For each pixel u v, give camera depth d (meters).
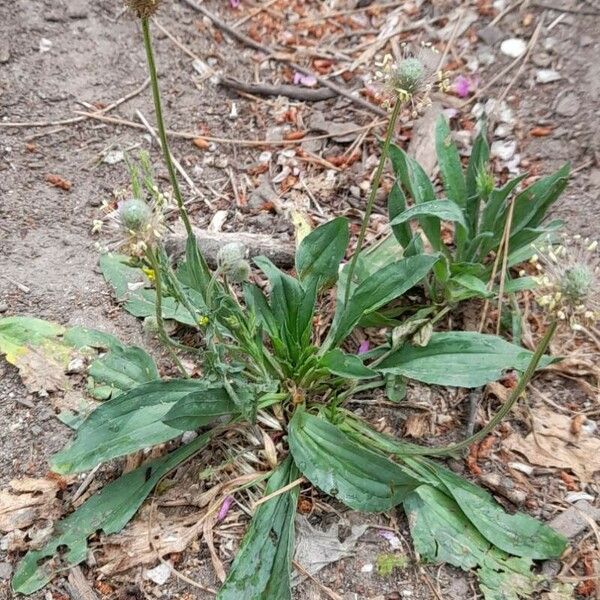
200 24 0.79
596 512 0.47
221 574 0.46
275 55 0.77
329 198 0.66
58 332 0.56
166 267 0.41
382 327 0.57
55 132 0.70
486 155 0.58
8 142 0.69
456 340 0.50
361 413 0.53
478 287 0.52
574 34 0.72
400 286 0.49
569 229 0.60
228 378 0.46
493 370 0.48
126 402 0.47
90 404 0.53
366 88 0.74
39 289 0.59
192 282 0.48
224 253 0.44
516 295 0.59
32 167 0.67
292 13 0.81
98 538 0.47
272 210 0.65
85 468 0.45
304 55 0.77
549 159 0.66
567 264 0.36
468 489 0.47
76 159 0.68
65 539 0.46
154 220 0.38
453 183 0.57
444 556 0.45
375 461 0.44
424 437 0.52
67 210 0.65
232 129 0.72
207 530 0.47
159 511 0.48
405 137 0.70
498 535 0.45
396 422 0.52
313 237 0.53
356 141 0.70
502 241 0.56
